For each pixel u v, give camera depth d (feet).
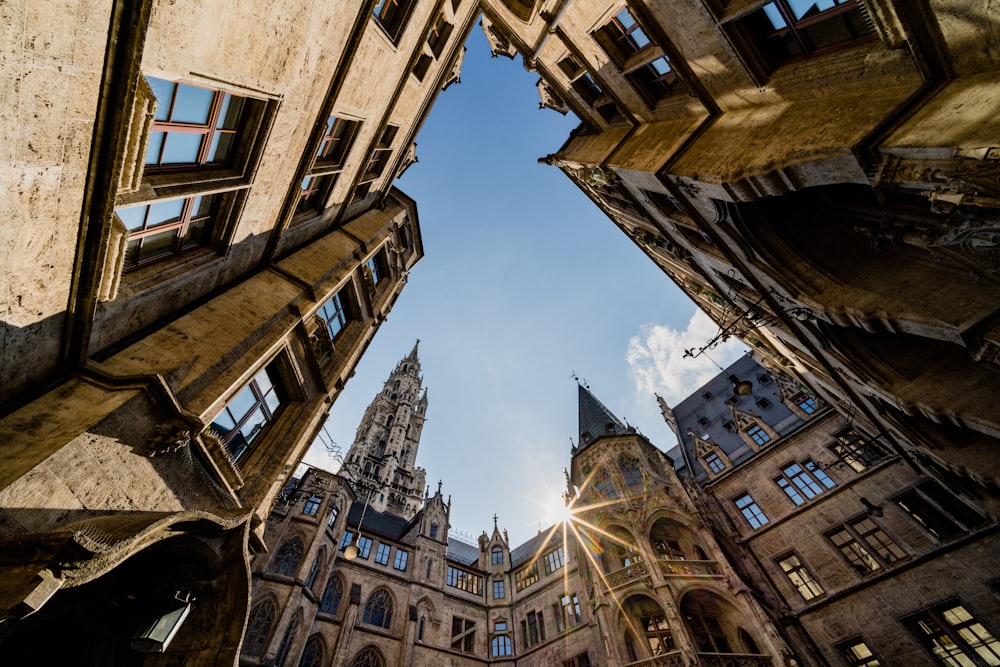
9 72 10.88
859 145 18.71
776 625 59.11
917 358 36.17
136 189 16.02
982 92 15.40
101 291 16.72
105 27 13.00
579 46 42.70
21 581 10.77
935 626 51.57
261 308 28.78
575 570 93.09
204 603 20.58
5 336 13.26
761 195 25.88
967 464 39.55
